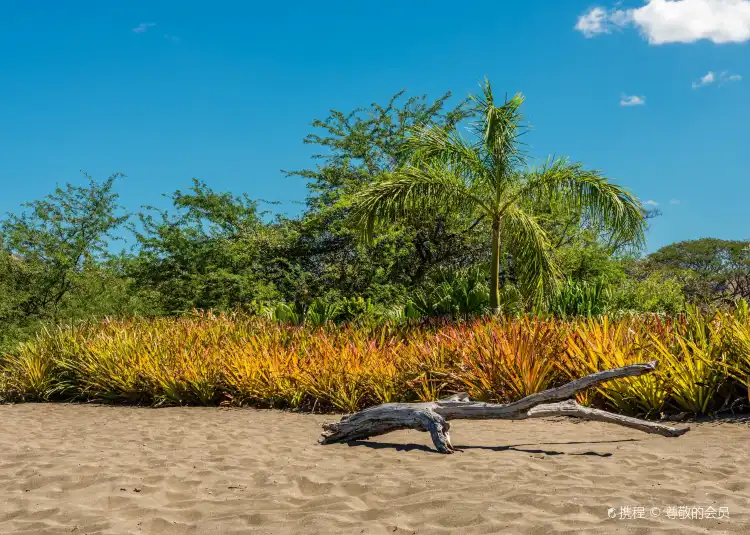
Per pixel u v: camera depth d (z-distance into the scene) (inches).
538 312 487.2
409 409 216.5
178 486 160.1
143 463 190.5
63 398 449.7
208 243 779.4
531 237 514.3
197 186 815.7
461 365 312.7
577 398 267.1
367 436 227.8
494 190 520.1
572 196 495.8
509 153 506.3
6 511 141.1
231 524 126.0
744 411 241.1
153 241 771.4
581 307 547.5
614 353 265.4
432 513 126.6
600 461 171.3
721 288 1189.1
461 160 514.0
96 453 213.0
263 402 358.6
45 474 173.8
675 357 260.1
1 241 710.5
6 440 257.8
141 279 776.3
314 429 271.1
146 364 404.8
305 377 344.2
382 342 399.2
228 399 373.7
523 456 184.9
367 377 333.4
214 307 712.4
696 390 243.8
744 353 247.9
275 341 433.4
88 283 703.7
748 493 132.9
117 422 318.7
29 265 703.1
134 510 137.8
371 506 136.7
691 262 1336.1
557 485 144.5
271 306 692.1
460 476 159.6
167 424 303.4
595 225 505.0
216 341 446.9
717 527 110.6
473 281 634.2
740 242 1295.5
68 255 706.2
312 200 827.4
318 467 180.4
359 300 656.4
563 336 309.3
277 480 163.6
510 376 279.1
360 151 797.2
